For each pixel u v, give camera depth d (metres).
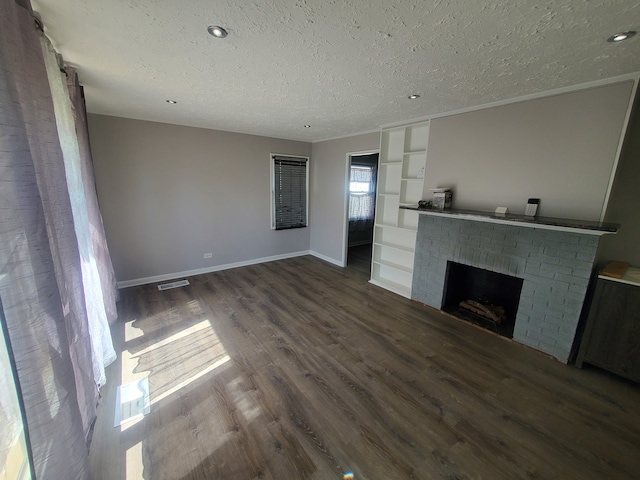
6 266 0.88
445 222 3.17
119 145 3.55
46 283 1.02
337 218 5.05
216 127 4.14
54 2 1.23
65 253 1.41
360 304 3.49
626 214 2.42
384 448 1.56
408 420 1.76
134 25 1.43
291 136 4.83
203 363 2.28
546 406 1.90
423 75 2.03
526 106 2.49
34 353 0.95
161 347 2.49
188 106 2.97
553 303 2.41
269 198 5.02
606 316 2.16
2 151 0.86
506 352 2.52
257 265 5.00
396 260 4.11
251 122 3.73
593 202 2.22
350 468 1.45
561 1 1.17
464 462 1.50
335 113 3.18
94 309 1.98
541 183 2.46
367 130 4.21
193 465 1.45
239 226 4.77
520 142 2.56
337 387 2.04
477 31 1.43
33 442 0.95
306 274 4.59
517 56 1.71
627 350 2.09
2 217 0.86
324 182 5.25
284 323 2.96
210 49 1.69
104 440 1.57
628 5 1.18
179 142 3.97
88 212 2.45
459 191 3.06
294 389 2.01
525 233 2.54
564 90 2.24
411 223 3.81
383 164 4.02
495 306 3.15
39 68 1.23
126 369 2.19
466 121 2.93
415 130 3.62
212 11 1.30
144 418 1.73
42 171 1.19
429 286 3.42
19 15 1.10
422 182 3.56
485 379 2.16
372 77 2.08
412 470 1.45
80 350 1.52
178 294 3.65
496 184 2.76
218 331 2.77
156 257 4.05
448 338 2.74
